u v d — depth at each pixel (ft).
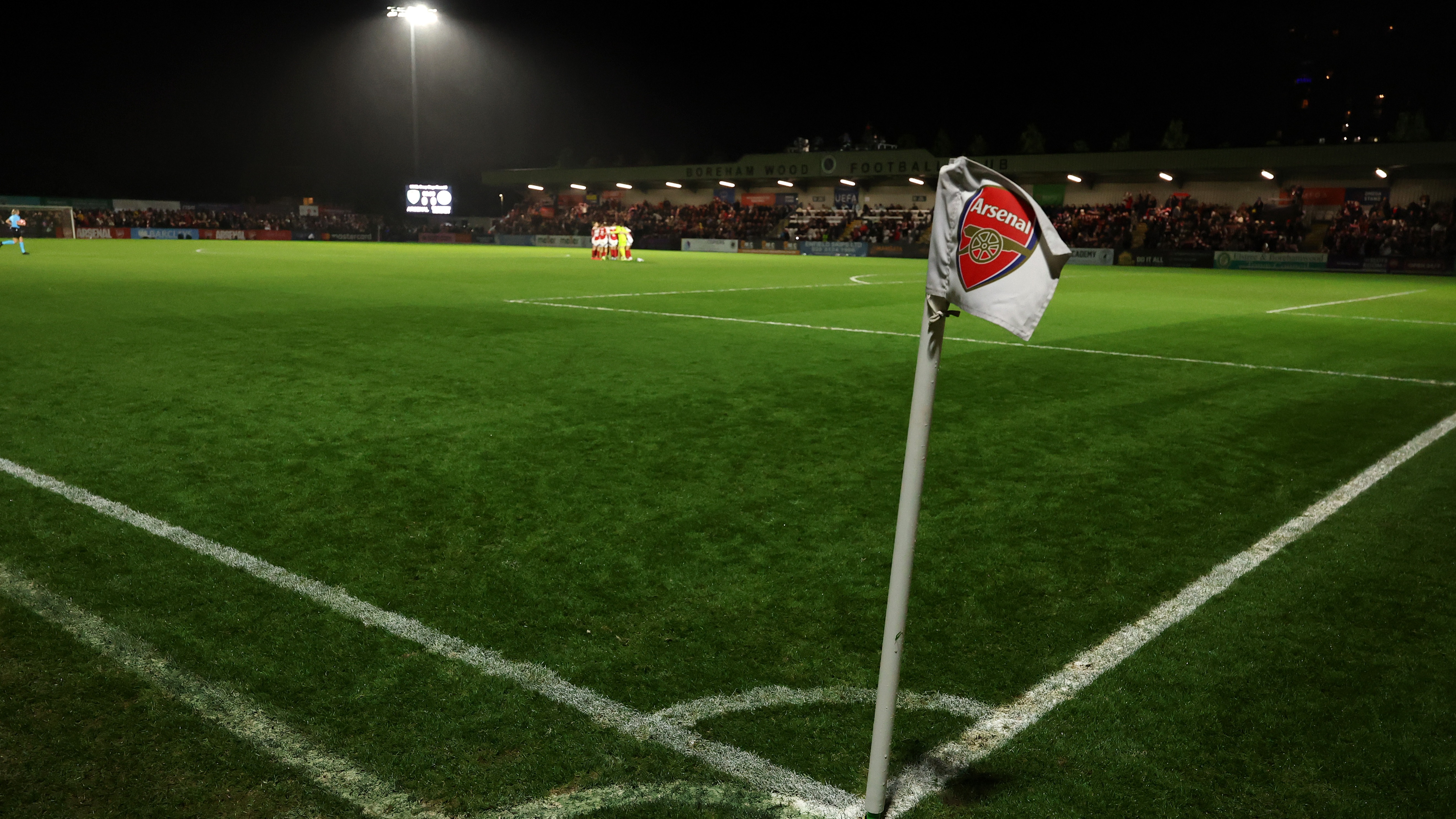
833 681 8.89
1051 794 7.22
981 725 8.18
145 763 7.39
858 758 7.63
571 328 34.68
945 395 23.20
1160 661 9.43
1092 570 11.89
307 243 151.84
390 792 7.09
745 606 10.57
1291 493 15.42
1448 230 102.12
